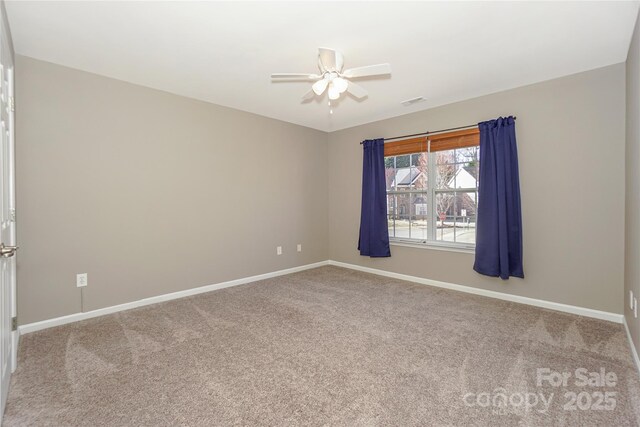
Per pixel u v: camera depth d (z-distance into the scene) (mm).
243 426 1548
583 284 2969
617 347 2320
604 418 1588
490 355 2229
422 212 4242
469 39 2371
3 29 1816
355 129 4926
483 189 3467
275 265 4562
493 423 1561
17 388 1844
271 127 4469
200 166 3709
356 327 2727
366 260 4824
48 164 2701
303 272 4781
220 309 3172
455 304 3307
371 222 4574
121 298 3125
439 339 2484
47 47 2457
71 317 2828
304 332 2625
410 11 2014
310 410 1662
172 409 1671
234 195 4051
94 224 2951
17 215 2549
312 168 5078
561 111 3059
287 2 1911
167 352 2279
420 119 4129
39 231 2664
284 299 3490
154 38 2332
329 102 3527
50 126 2707
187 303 3350
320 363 2133
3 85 1835
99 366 2090
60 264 2770
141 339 2488
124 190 3133
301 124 4844
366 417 1606
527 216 3281
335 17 2076
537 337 2504
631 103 2396
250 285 4066
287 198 4711
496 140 3355
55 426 1548
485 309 3148
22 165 2576
